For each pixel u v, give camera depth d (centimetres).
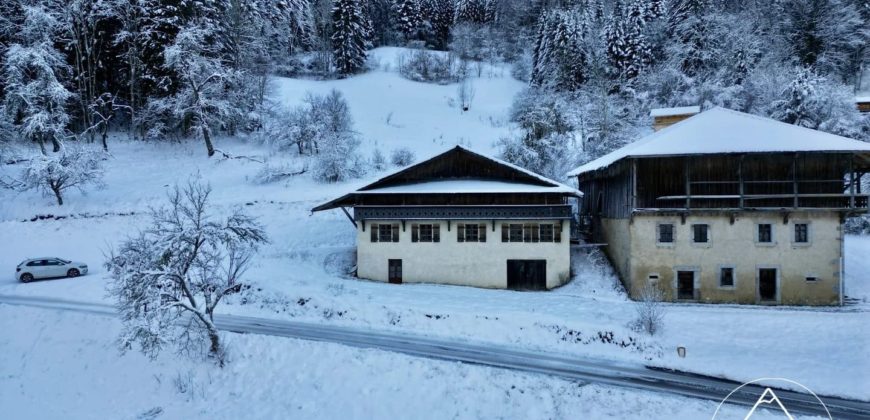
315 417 1686
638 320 2436
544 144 5147
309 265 3556
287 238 4034
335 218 4359
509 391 1742
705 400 1659
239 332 2255
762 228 2927
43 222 4116
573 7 8731
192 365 2022
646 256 2995
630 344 2203
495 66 9988
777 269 2892
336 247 3988
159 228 1945
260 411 1739
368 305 2605
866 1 6919
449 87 8731
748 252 2917
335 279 3269
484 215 3259
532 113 5959
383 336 2270
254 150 5700
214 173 5112
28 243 3862
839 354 2117
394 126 6788
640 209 2959
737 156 2903
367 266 3369
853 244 3778
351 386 1834
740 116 3075
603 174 3666
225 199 4525
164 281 1836
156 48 5556
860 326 2408
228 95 5838
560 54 7356
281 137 5659
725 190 2977
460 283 3309
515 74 9281
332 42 8931
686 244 2966
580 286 3200
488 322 2389
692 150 2798
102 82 6041
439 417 1647
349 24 8644
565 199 3559
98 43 5825
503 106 7912
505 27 11081
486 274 3303
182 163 5300
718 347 2203
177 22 5622
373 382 1845
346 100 7231
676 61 6575
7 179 4669
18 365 2150
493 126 6981
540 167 4906
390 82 8588
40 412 1825
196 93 5328
